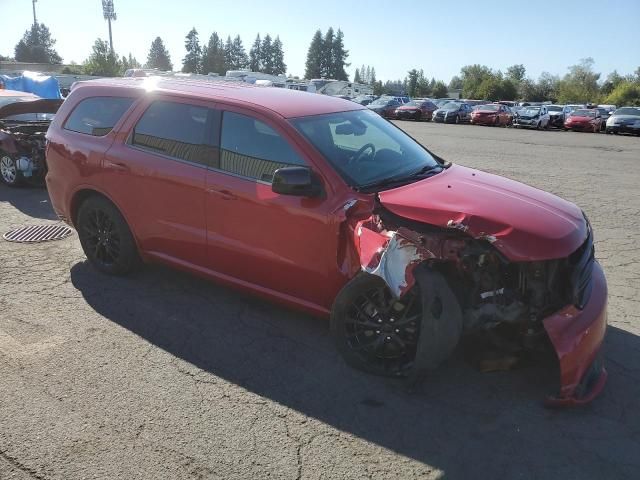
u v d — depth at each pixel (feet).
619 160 51.83
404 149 14.94
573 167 45.65
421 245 10.92
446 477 9.20
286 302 13.48
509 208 11.34
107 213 16.30
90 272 17.29
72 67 253.44
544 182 37.35
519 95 322.96
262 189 13.12
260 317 14.62
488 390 11.68
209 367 12.22
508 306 10.90
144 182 15.16
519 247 10.40
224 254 14.08
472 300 11.10
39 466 9.03
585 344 10.78
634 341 14.02
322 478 9.05
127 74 110.52
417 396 11.41
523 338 11.18
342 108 15.37
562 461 9.66
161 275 17.13
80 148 16.55
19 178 29.09
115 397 10.98
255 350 13.00
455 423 10.60
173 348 12.96
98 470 9.00
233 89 15.40
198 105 14.58
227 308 15.08
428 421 10.63
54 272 17.24
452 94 381.81
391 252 10.86
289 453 9.61
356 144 13.83
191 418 10.43
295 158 12.87
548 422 10.69
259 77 160.76
